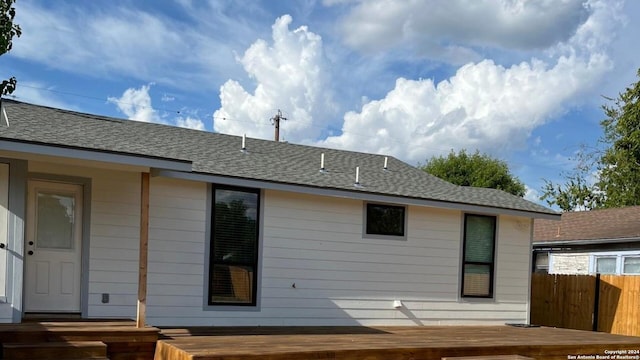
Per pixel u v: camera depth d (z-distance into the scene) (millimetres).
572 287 13086
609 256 14477
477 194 12367
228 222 9156
